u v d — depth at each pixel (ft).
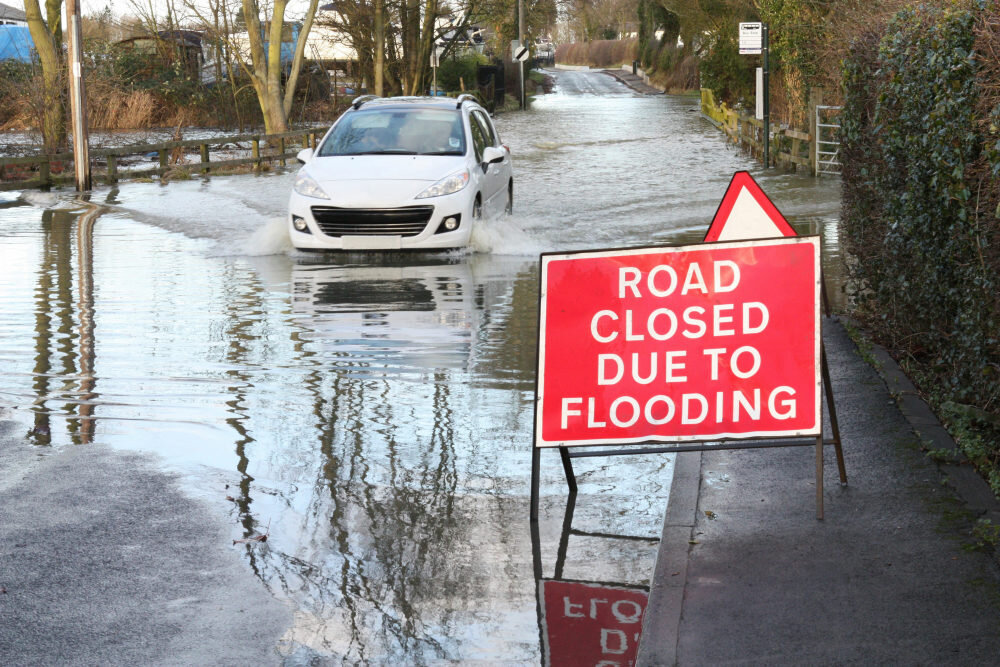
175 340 29.12
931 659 12.34
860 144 28.50
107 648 13.24
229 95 141.59
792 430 17.16
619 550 16.07
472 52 195.11
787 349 17.25
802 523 16.30
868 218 28.48
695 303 17.34
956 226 19.70
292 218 43.45
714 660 12.52
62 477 19.01
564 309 17.40
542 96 224.53
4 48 159.43
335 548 16.14
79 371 26.02
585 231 48.42
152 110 142.51
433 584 14.96
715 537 15.94
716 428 17.33
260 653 13.12
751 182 19.52
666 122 131.54
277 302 34.12
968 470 18.06
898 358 25.43
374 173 43.52
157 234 50.75
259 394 24.03
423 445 20.71
